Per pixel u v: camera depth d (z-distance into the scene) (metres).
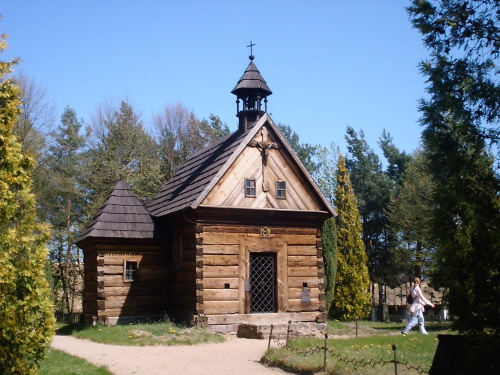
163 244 24.66
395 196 49.88
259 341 19.86
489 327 8.78
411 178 44.22
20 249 11.35
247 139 23.08
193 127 52.88
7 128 11.66
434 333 19.77
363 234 53.66
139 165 47.53
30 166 11.93
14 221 11.66
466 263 8.71
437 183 9.57
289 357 14.31
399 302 59.12
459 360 9.35
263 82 25.61
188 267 22.55
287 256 23.48
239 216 22.75
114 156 45.34
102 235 23.31
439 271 9.25
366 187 53.62
